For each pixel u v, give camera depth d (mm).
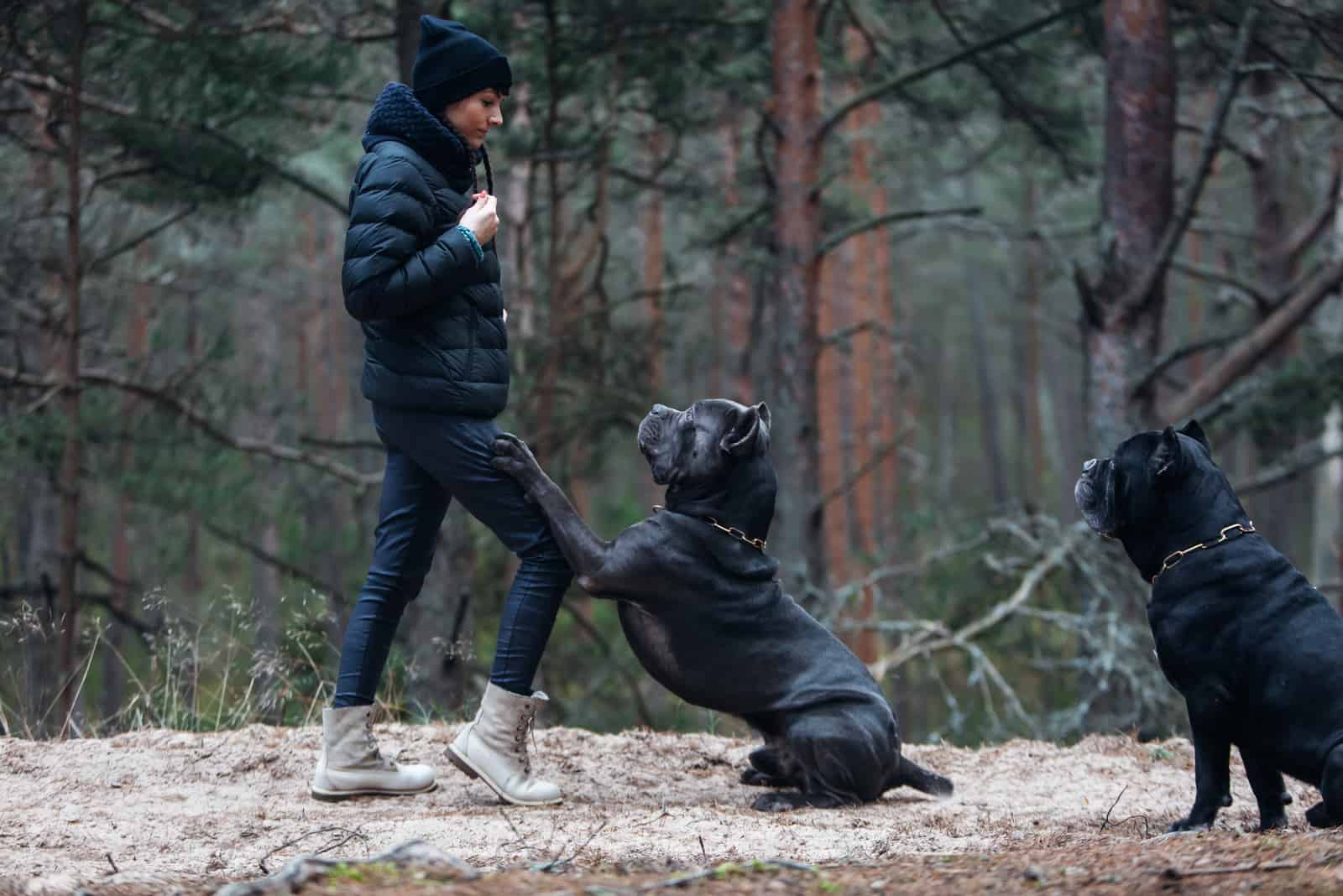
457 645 8664
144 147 14203
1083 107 17641
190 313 23031
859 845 4934
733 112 18422
